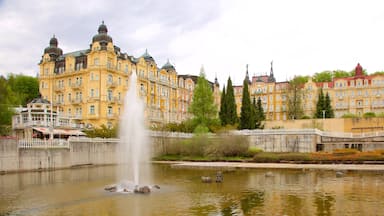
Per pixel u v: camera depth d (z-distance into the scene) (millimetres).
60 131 74000
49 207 25156
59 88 98438
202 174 47875
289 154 65375
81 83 94250
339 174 43656
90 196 29469
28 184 37750
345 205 25219
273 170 52750
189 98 133625
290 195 29656
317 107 116688
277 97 147625
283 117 145750
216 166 59719
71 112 95938
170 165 64250
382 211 23234
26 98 110312
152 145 77938
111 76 94312
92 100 91062
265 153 69312
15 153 51938
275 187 34438
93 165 64875
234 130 81062
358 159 59875
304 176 43906
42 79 100438
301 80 148625
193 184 36938
